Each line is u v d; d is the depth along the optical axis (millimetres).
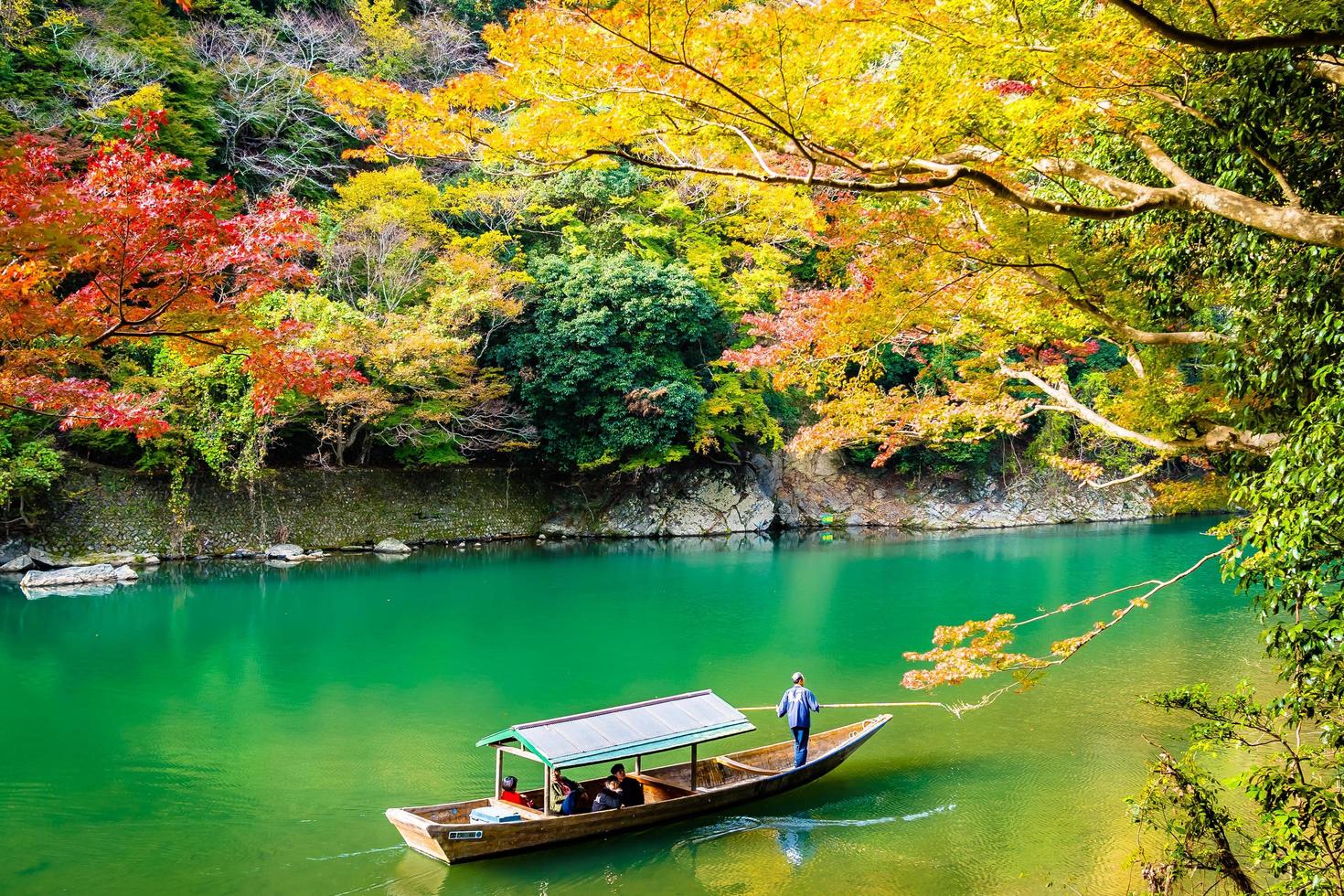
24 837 10570
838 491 42438
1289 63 7586
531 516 35969
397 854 10273
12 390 10242
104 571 25188
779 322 21578
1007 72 6984
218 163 36562
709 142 8188
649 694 16266
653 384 34000
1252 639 20109
